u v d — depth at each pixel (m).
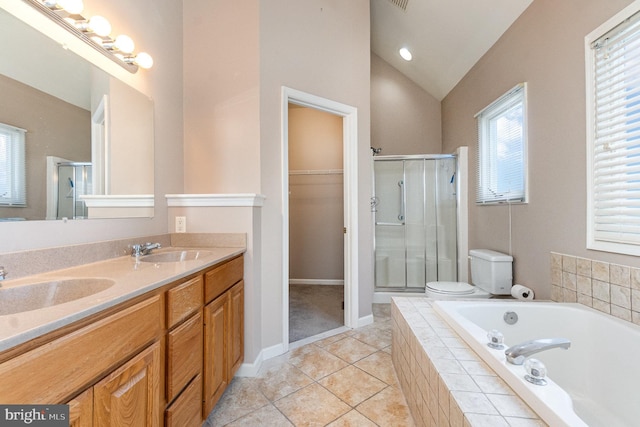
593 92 1.53
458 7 2.46
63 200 1.18
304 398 1.60
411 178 3.53
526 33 2.06
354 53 2.60
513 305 1.66
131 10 1.59
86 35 1.29
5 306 0.86
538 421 0.81
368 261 2.69
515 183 2.24
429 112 3.98
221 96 2.03
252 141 1.98
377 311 3.02
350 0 2.58
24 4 1.05
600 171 1.50
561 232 1.76
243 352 1.81
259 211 1.98
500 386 0.98
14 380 0.53
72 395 0.65
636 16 1.29
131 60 1.53
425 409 1.23
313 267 4.24
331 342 2.30
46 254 1.07
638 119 1.33
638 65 1.31
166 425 1.01
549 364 1.51
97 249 1.30
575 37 1.63
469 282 3.04
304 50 2.26
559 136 1.76
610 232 1.46
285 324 2.14
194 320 1.22
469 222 3.06
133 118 1.60
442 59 3.21
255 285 1.92
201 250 1.70
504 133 2.40
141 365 0.88
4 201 0.97
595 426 1.23
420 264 3.48
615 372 1.30
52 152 1.14
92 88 1.34
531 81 2.01
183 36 2.07
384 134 4.02
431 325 1.52
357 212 2.59
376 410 1.50
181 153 2.04
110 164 1.43
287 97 2.15
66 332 0.64
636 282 1.32
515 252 2.23
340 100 2.49
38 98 1.09
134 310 0.85
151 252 1.59
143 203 1.67
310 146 4.24
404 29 3.16
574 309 1.52
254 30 1.98
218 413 1.48
